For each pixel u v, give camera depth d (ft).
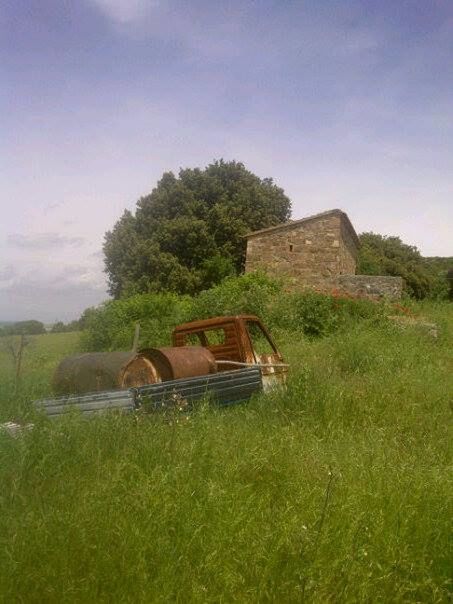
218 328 28.07
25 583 9.23
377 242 136.67
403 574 10.39
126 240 118.93
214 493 12.26
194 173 123.85
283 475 14.88
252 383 23.90
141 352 22.81
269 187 127.75
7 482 12.99
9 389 22.30
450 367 38.27
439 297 90.07
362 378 29.73
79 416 16.20
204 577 10.03
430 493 13.11
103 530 10.52
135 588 9.34
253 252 89.15
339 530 11.18
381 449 17.15
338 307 56.18
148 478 12.62
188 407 19.47
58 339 74.79
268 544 10.78
